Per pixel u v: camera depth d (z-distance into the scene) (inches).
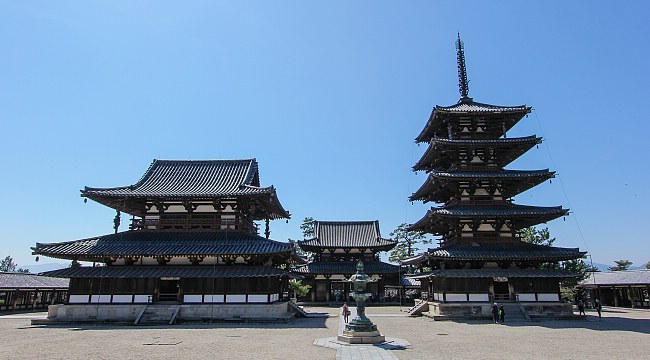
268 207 1904.5
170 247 1568.7
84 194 1620.3
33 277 2407.7
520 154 1943.9
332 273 2881.4
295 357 827.4
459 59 2213.3
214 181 1847.9
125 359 804.0
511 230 1777.8
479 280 1660.9
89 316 1521.9
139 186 1768.0
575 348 946.1
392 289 3208.7
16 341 1056.2
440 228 1972.2
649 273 2491.4
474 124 1961.1
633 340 1075.3
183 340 1067.3
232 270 1558.8
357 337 992.9
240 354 861.2
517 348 943.7
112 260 1633.9
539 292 1653.5
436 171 1863.9
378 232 3184.1
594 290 2787.9
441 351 901.2
